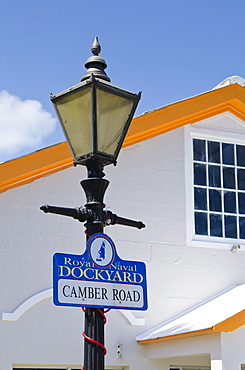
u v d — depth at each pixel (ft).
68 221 30.55
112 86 16.63
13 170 29.53
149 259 32.09
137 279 16.87
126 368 30.45
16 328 28.30
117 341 30.37
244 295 30.50
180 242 33.04
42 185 30.45
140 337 30.66
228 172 35.83
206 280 33.04
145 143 33.68
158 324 31.37
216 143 35.96
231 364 25.53
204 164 35.27
